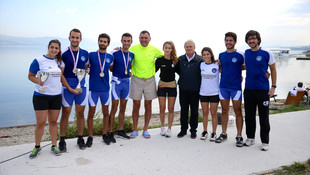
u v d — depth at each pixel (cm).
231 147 393
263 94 372
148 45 442
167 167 314
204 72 418
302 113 647
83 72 362
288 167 312
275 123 543
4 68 4847
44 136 712
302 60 9769
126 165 321
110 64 402
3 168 311
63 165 320
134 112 457
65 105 367
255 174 296
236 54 388
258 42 363
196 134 468
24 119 1230
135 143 414
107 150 379
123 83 421
